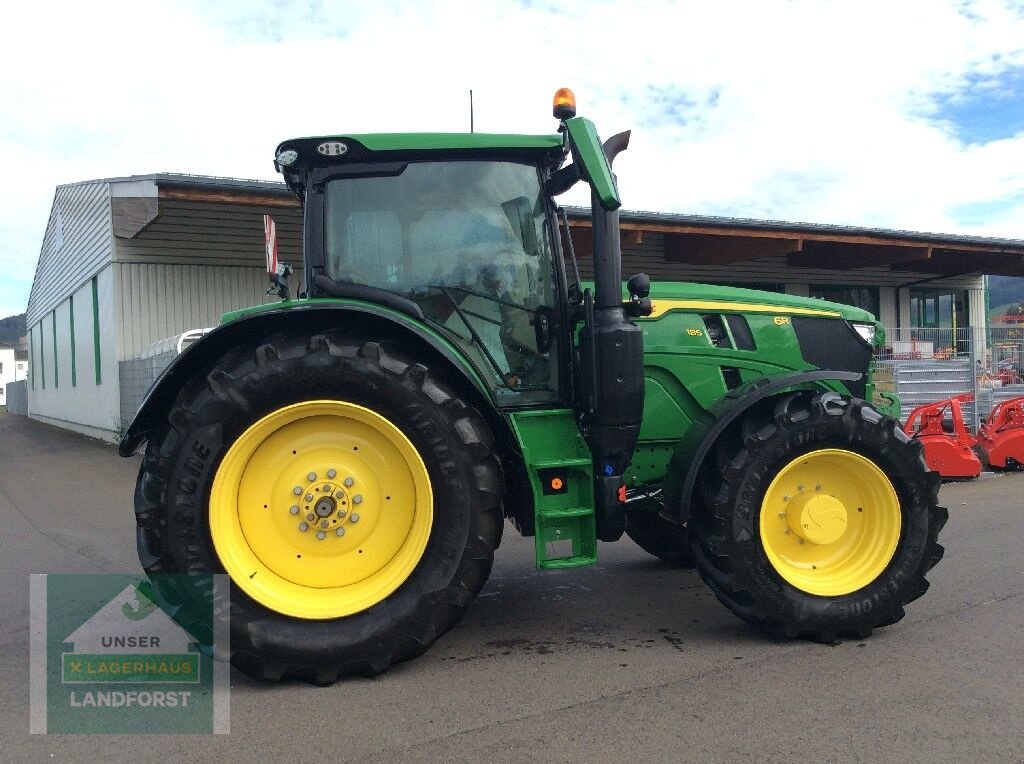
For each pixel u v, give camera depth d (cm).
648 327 404
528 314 372
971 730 276
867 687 313
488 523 326
